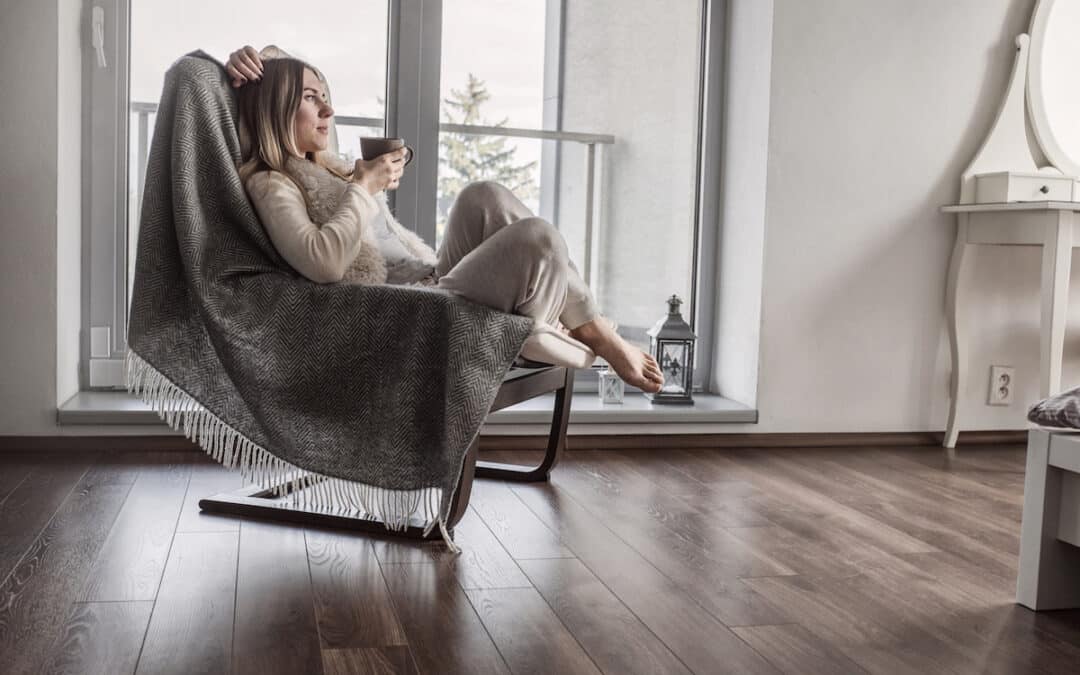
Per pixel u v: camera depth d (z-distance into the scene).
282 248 1.99
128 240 2.95
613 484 2.53
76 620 1.48
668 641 1.48
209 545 1.88
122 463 2.55
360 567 1.78
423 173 3.12
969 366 3.34
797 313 3.17
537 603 1.62
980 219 3.17
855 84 3.18
